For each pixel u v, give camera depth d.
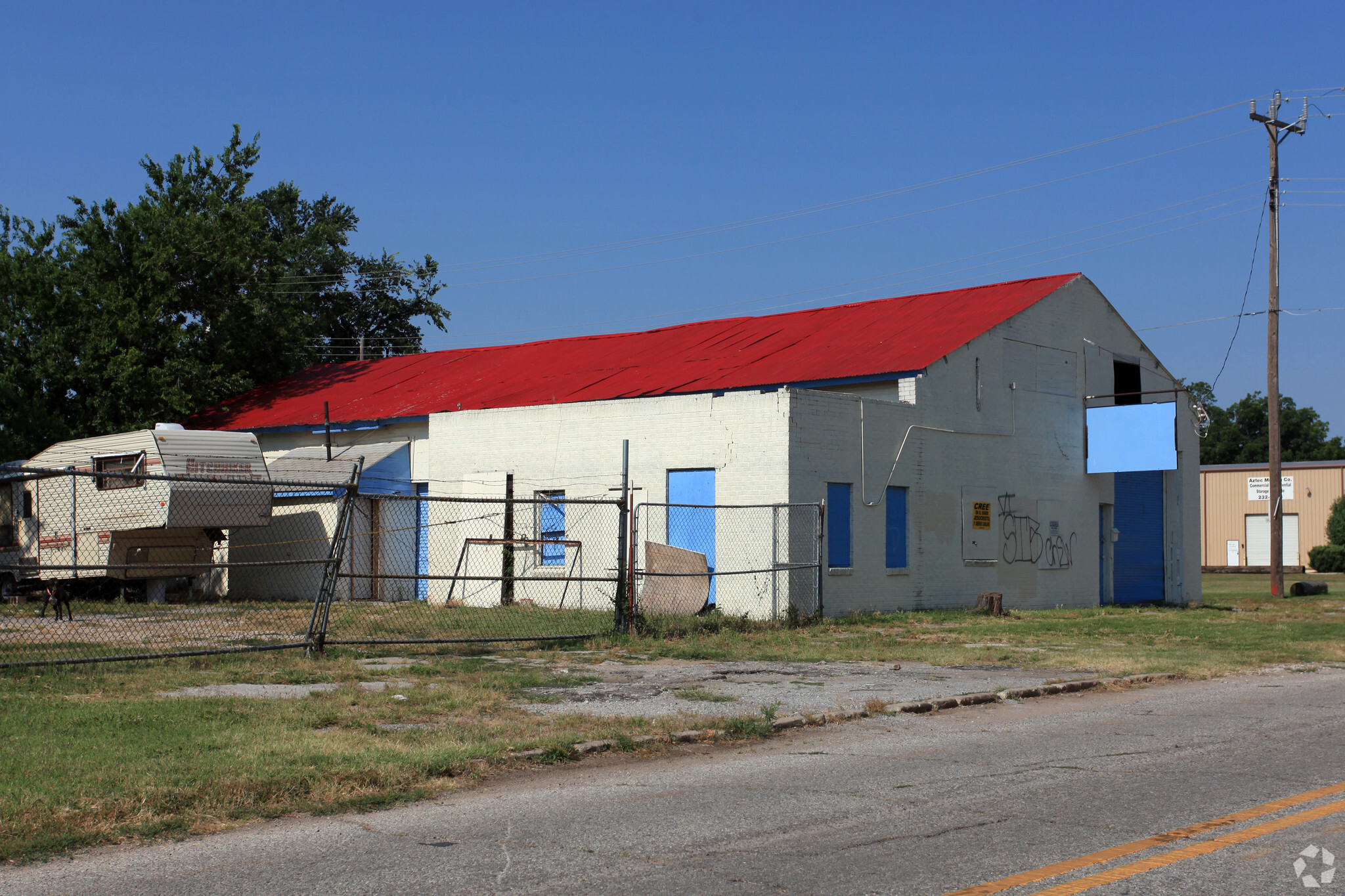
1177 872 5.62
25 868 5.86
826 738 9.70
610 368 28.98
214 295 36.12
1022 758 8.65
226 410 35.38
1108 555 28.84
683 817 6.89
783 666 14.25
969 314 26.72
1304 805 6.97
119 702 10.28
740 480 21.33
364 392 33.00
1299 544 56.03
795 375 24.34
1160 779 7.82
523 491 24.53
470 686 11.83
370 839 6.42
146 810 6.78
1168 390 27.17
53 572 25.25
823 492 21.44
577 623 18.58
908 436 23.25
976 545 24.75
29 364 33.88
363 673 12.53
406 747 8.60
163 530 24.67
